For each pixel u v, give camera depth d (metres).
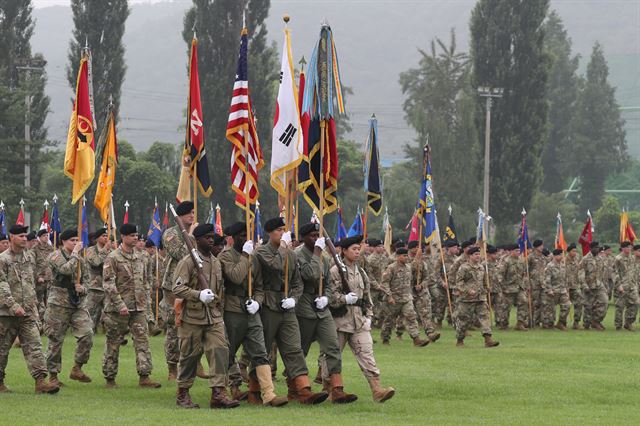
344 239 29.95
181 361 27.80
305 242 29.19
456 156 155.25
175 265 31.77
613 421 26.02
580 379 34.47
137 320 32.47
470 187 154.00
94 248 40.84
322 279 29.12
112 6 116.19
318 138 32.25
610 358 41.66
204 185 34.19
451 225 66.94
